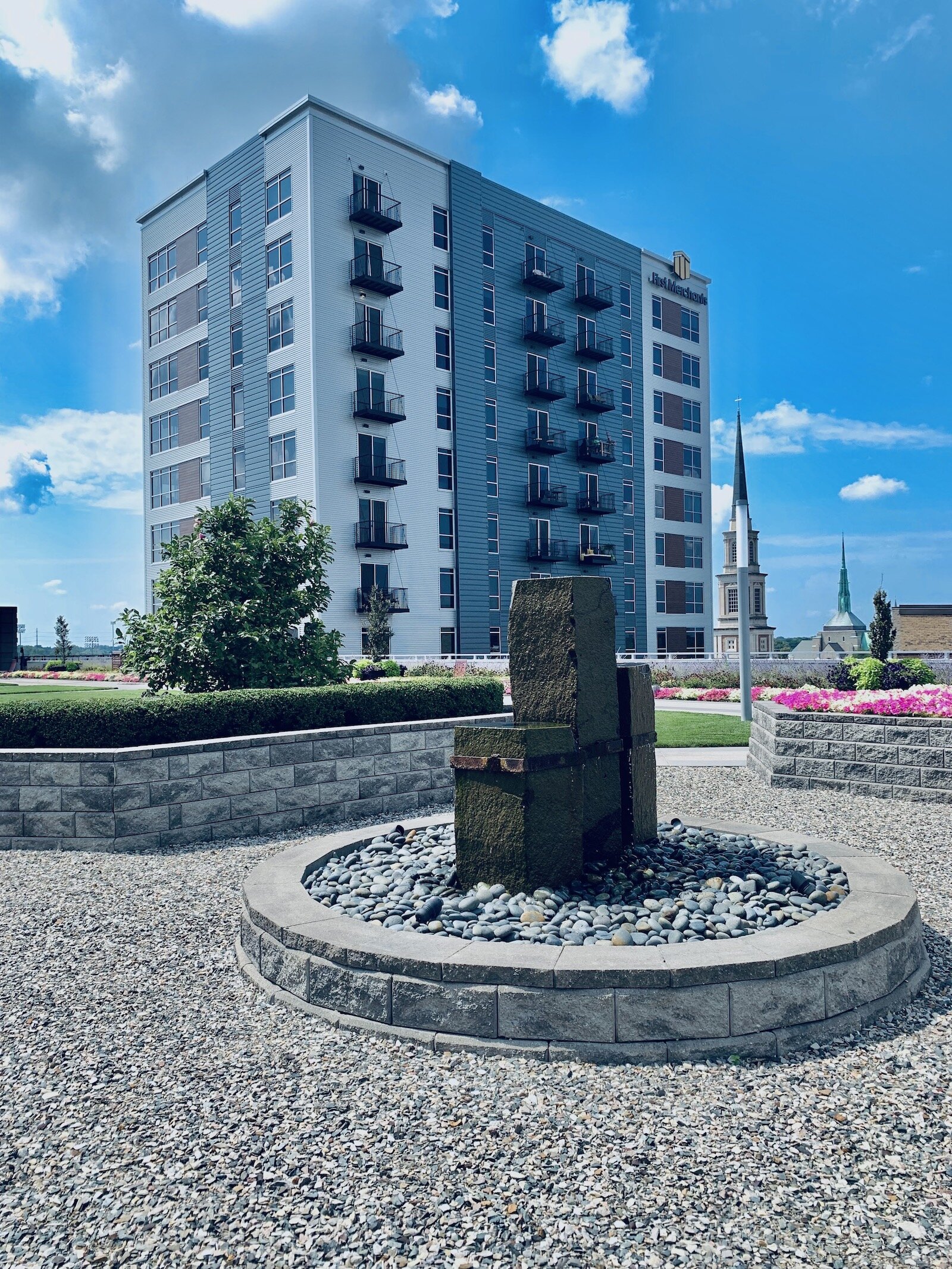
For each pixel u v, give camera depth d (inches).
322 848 241.4
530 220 1635.1
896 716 397.7
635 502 1840.6
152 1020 166.1
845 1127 124.5
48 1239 104.4
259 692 371.2
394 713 412.8
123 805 308.5
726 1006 146.4
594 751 216.5
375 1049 150.6
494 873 200.4
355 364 1343.5
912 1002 166.7
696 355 2021.4
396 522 1395.2
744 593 751.7
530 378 1622.8
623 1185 111.7
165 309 1620.3
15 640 2171.5
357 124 1348.4
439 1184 112.5
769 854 228.1
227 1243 102.7
